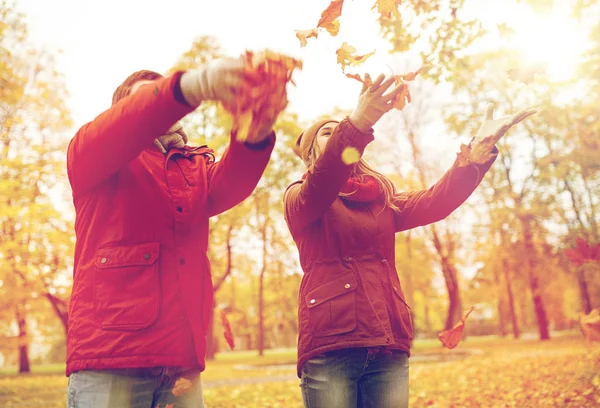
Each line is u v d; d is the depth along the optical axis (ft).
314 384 7.72
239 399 28.91
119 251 5.96
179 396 6.08
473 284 107.86
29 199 46.37
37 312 62.18
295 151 9.04
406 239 91.30
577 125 41.65
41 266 47.91
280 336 201.05
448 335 8.74
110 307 5.80
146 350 5.75
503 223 82.94
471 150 8.10
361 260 7.97
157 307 5.89
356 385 7.77
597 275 27.07
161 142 6.72
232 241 87.86
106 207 6.07
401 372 7.91
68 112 54.19
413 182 80.64
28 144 52.54
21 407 30.66
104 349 5.69
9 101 36.29
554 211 79.00
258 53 4.78
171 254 6.18
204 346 6.34
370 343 7.52
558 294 116.57
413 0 11.96
